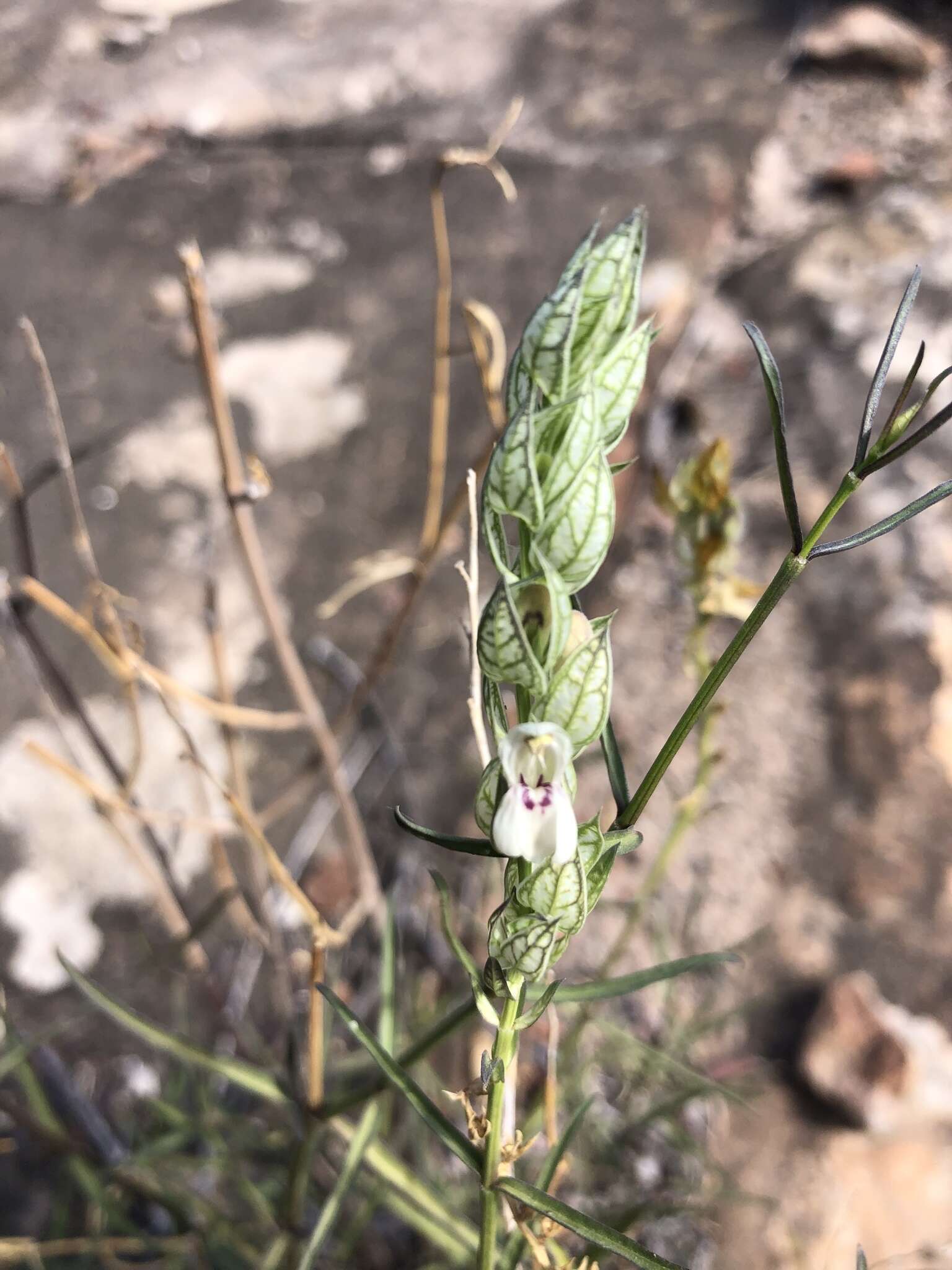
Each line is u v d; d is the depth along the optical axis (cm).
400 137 49
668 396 36
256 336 41
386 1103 15
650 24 54
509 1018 9
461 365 39
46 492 36
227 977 25
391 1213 20
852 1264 21
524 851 8
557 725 8
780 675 29
